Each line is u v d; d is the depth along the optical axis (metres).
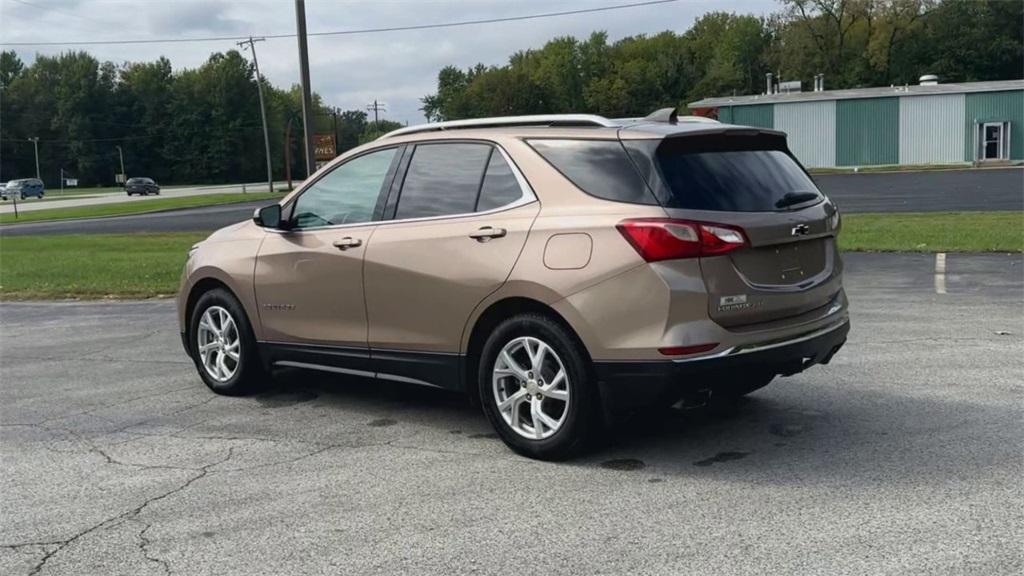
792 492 4.39
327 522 4.21
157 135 133.38
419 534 4.03
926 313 9.25
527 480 4.70
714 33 114.38
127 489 4.75
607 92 109.69
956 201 26.36
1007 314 9.06
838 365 7.07
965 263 13.10
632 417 5.80
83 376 7.68
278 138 136.88
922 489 4.37
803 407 5.93
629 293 4.56
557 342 4.81
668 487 4.53
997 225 18.05
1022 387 6.24
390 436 5.61
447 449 5.30
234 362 6.71
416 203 5.55
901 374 6.72
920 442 5.10
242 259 6.47
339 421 5.99
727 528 3.97
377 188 5.80
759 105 54.81
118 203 57.69
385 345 5.64
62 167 130.88
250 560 3.81
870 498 4.27
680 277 4.49
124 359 8.40
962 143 51.59
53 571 3.77
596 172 4.84
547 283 4.79
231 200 55.53
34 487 4.81
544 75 119.69
